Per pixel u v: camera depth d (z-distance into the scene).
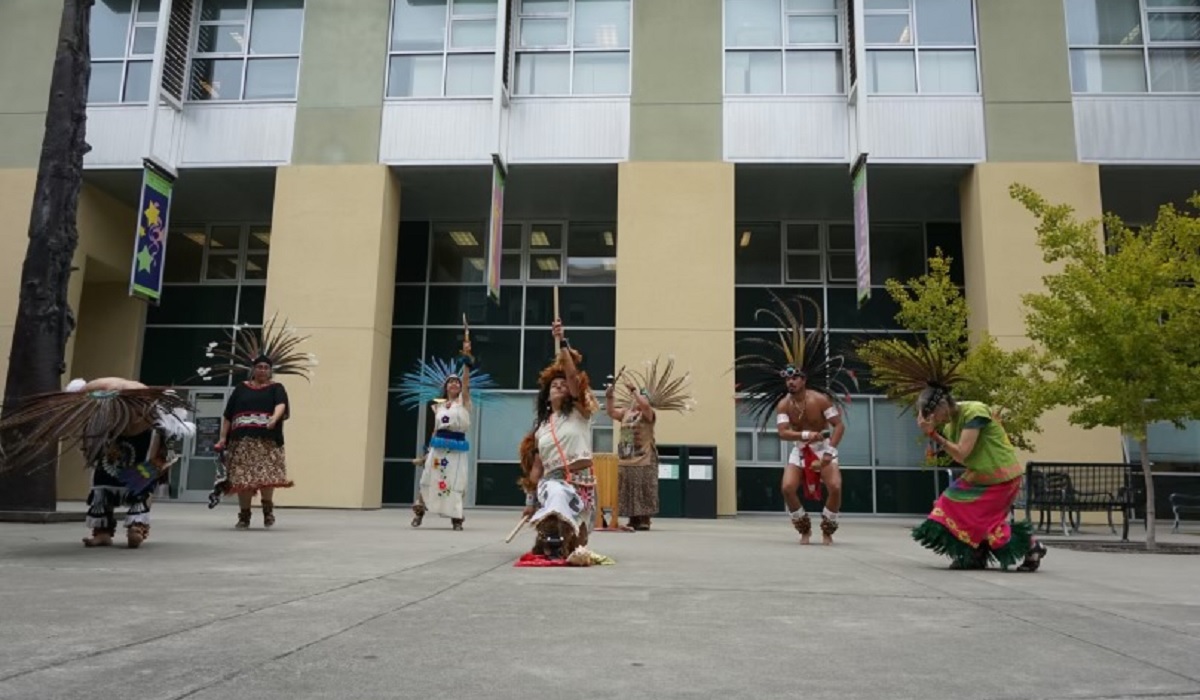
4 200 19.00
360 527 11.21
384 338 18.56
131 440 7.74
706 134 18.38
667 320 17.77
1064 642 3.95
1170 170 17.98
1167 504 18.61
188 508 16.30
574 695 2.93
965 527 7.07
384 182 18.59
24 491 11.65
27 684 2.90
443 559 7.09
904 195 19.59
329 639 3.75
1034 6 18.28
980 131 17.94
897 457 19.33
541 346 20.59
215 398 21.06
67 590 5.08
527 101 18.75
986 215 17.62
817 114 18.30
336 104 18.94
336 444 17.62
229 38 19.62
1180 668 3.44
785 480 10.16
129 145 19.02
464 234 21.41
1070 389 11.99
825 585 5.89
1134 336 10.41
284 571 6.12
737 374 20.08
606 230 21.22
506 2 18.47
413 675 3.15
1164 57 18.20
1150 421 10.85
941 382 7.25
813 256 20.77
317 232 18.45
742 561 7.51
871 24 18.62
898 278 20.56
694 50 18.73
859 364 19.66
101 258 20.17
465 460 11.34
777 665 3.42
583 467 7.01
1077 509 12.43
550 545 6.84
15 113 19.34
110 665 3.19
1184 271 10.88
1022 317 17.14
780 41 18.91
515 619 4.33
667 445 17.16
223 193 20.45
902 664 3.46
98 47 19.56
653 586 5.65
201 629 3.92
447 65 19.17
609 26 19.25
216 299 21.66
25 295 12.15
